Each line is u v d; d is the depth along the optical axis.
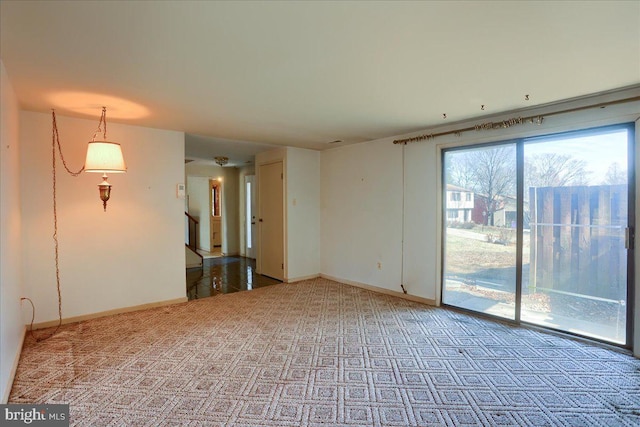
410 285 4.39
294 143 5.09
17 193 2.93
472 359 2.69
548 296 3.28
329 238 5.62
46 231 3.37
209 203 8.84
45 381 2.34
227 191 8.09
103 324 3.46
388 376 2.43
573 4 1.50
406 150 4.40
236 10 1.54
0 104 2.09
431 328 3.36
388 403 2.11
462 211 3.92
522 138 3.39
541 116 3.13
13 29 1.70
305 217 5.61
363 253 5.03
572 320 3.13
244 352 2.81
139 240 3.95
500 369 2.53
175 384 2.31
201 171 7.75
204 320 3.59
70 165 3.50
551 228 3.25
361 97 2.87
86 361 2.64
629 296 2.79
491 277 3.68
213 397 2.16
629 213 2.78
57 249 3.43
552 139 3.22
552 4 1.50
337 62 2.14
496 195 3.63
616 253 2.87
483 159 3.72
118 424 1.90
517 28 1.72
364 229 5.01
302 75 2.36
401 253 4.50
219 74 2.33
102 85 2.54
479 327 3.38
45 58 2.06
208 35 1.79
